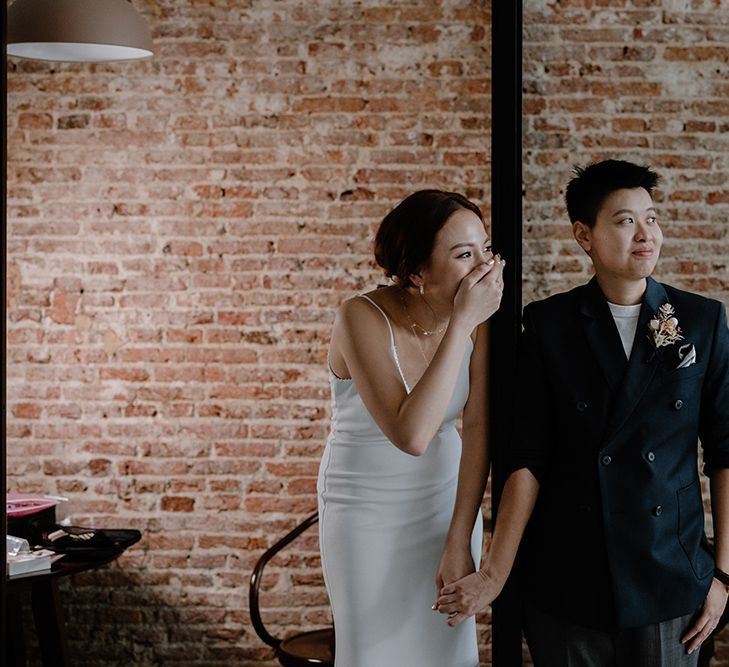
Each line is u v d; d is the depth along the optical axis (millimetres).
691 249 1893
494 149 1954
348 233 3711
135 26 2881
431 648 2186
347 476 2205
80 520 3777
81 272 3768
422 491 2195
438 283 2047
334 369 2236
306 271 3723
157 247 3748
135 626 3771
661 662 1813
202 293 3740
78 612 3781
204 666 3756
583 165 1936
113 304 3762
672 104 1922
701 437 1857
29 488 3785
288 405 3736
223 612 3750
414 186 3691
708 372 1841
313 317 3725
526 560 1908
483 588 1858
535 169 1948
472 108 3674
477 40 3666
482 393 2047
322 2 3695
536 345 1883
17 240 3779
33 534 3189
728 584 1828
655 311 1837
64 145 3764
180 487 3760
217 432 3748
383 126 3693
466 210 2059
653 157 1922
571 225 1925
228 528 3748
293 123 3711
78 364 3775
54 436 3783
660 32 1928
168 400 3754
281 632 3732
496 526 1884
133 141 3748
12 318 3787
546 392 1876
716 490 1837
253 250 3732
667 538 1793
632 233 1853
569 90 1943
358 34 3691
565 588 1831
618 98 1933
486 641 3678
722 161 1907
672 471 1800
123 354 3762
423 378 1956
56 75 3762
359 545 2176
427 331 2176
